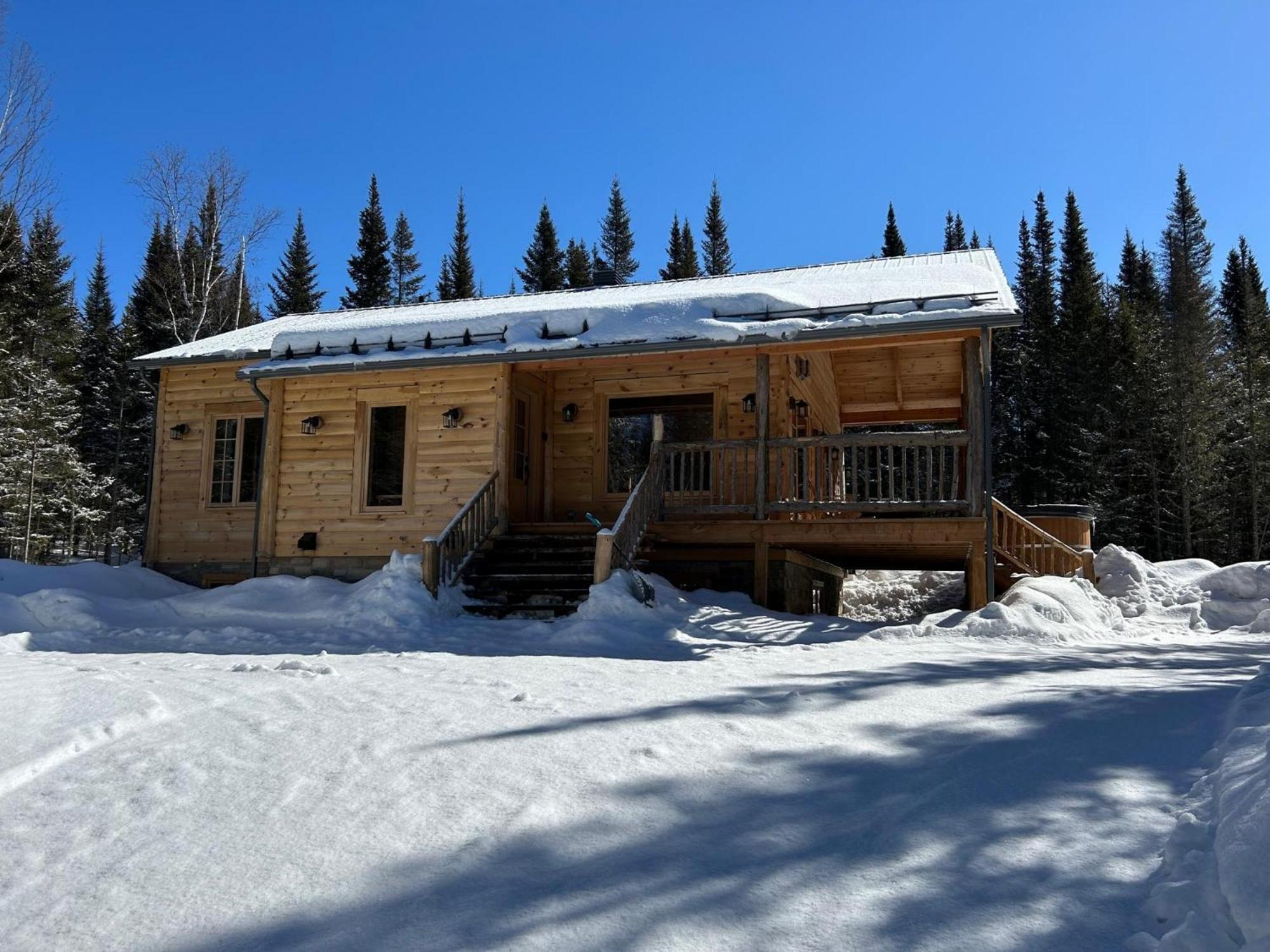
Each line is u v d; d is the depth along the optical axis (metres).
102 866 2.80
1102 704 4.36
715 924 2.32
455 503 13.07
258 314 39.06
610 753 3.64
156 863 2.80
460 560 11.48
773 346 11.55
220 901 2.56
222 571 14.53
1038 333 38.81
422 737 3.95
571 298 17.36
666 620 9.34
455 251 54.72
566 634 8.80
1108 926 2.25
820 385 15.37
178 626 10.94
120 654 8.18
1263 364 36.81
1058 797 3.09
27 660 6.96
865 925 2.30
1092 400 35.41
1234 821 2.47
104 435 38.22
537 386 14.03
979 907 2.37
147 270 40.94
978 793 3.14
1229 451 34.91
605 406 14.05
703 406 13.66
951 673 5.47
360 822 3.04
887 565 17.75
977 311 10.60
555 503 14.02
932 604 20.50
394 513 13.36
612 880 2.58
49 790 3.40
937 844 2.75
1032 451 37.44
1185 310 38.91
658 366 13.76
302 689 5.09
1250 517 34.69
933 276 13.46
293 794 3.31
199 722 4.29
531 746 3.76
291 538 13.81
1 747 3.84
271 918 2.46
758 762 3.52
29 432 29.55
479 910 2.44
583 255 53.59
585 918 2.37
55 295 36.19
